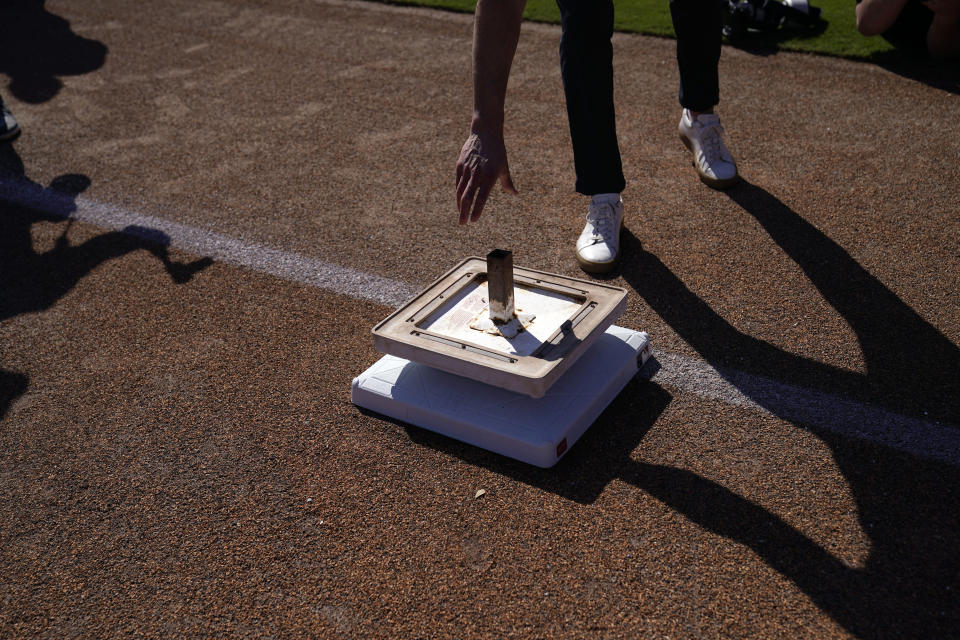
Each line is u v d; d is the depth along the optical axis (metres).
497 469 1.90
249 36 5.40
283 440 2.04
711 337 2.32
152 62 5.01
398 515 1.79
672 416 2.03
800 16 4.66
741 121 3.73
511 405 1.97
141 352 2.43
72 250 3.04
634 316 2.44
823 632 1.47
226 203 3.31
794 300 2.46
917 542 1.63
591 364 2.09
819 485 1.79
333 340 2.42
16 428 2.16
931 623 1.47
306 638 1.54
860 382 2.10
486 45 1.95
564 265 2.73
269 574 1.68
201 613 1.61
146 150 3.84
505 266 1.89
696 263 2.69
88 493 1.93
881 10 4.18
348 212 3.19
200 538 1.78
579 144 2.53
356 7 5.88
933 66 4.16
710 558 1.63
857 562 1.60
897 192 3.03
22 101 4.51
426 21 5.48
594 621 1.52
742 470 1.85
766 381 2.12
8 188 3.55
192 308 2.64
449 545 1.71
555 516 1.76
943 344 2.22
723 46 4.63
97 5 6.29
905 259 2.62
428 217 3.11
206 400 2.21
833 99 3.88
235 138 3.91
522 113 3.96
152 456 2.03
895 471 1.81
